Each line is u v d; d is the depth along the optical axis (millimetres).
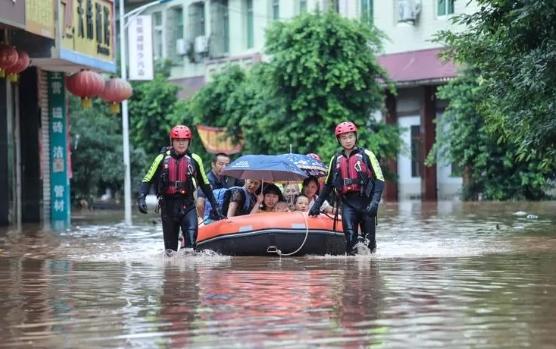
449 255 24109
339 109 63250
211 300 16219
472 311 14719
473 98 60312
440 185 72062
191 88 92625
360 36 63500
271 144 66438
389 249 26234
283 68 63750
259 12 86750
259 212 25719
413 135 73688
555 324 13555
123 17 64125
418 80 69812
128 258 24578
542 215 42656
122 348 12531
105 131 62938
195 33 93938
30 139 45656
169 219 24984
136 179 66375
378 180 24250
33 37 40000
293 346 12398
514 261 22281
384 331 13219
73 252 27016
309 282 18484
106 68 46594
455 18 33188
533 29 30750
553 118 30453
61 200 46844
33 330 13820
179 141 24719
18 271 21609
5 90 42594
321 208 26156
